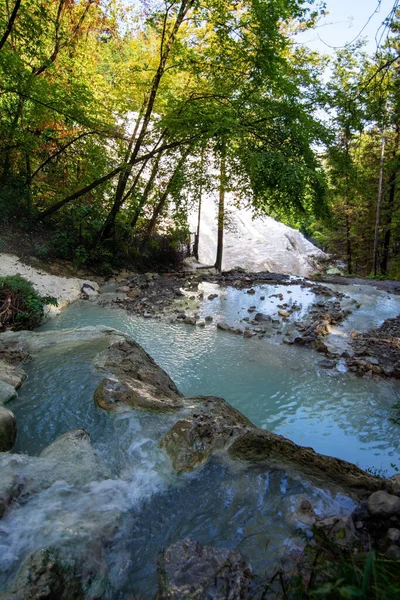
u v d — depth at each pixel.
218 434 3.20
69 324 8.04
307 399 5.46
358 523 2.27
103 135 11.12
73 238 12.13
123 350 5.18
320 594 1.67
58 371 4.65
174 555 2.09
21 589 1.83
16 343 5.46
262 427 4.73
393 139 18.36
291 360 6.74
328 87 9.39
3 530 2.25
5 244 10.38
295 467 2.96
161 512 2.59
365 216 21.52
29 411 3.88
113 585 2.05
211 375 6.03
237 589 1.89
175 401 4.01
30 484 2.65
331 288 13.03
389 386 5.96
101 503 2.58
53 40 11.74
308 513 2.43
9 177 11.38
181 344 7.23
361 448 4.41
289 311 9.57
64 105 10.56
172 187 12.09
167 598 1.87
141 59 13.09
